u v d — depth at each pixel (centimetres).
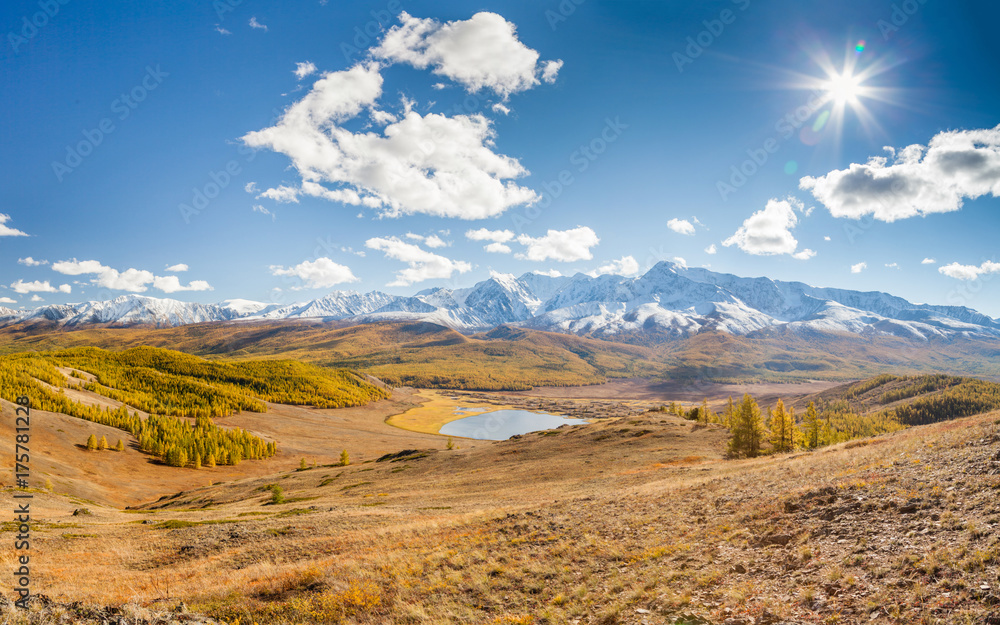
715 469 3919
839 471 2092
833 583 1084
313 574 1986
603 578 1474
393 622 1425
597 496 3105
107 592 2133
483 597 1517
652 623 1102
